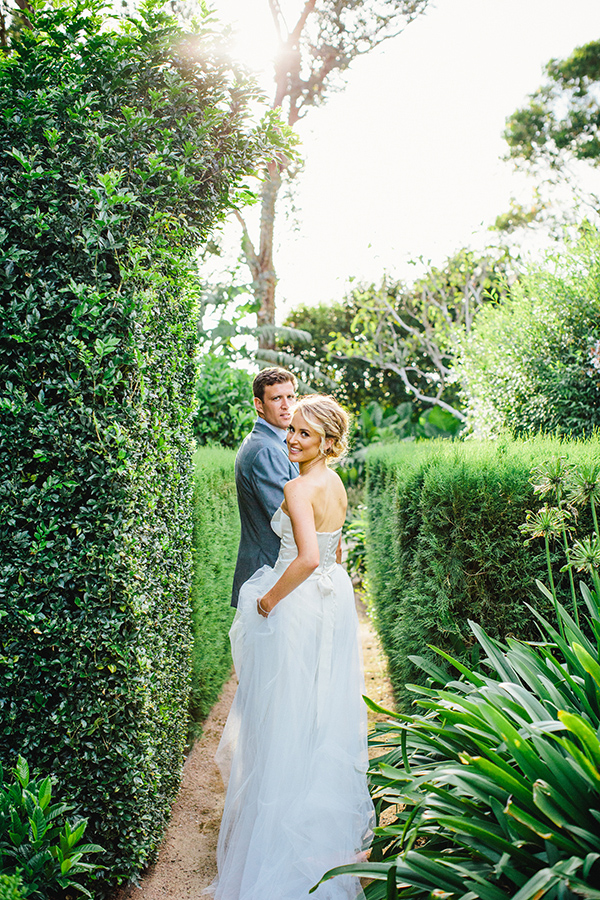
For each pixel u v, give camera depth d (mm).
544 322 5105
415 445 5809
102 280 2285
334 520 2623
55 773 2318
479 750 2115
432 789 2086
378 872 1867
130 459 2357
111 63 2553
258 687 2568
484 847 1770
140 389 2428
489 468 3057
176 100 2738
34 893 2025
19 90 2404
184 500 3359
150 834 2635
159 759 2830
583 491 2455
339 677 2596
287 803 2385
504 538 2994
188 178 2555
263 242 13797
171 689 3039
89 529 2289
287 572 2410
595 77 17516
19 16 2863
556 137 17781
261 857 2330
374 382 18078
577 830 1604
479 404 6078
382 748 3477
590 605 2451
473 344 6188
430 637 3285
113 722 2334
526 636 3012
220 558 4605
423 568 3395
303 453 2506
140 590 2463
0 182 2297
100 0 2648
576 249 5094
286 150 3088
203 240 3164
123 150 2480
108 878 2400
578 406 4738
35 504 2307
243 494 3182
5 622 2291
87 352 2230
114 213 2369
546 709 2104
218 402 6789
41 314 2334
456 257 13742
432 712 2451
